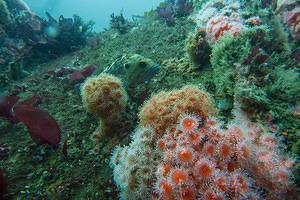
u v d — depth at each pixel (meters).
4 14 0.91
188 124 0.23
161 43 0.64
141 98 0.40
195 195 0.19
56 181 0.29
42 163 0.32
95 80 0.32
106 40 0.88
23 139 0.36
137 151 0.24
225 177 0.19
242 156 0.20
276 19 0.40
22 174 0.30
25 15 1.05
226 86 0.32
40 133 0.32
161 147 0.24
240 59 0.32
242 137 0.21
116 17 0.99
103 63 0.65
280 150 0.22
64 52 0.89
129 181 0.23
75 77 0.53
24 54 0.77
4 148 0.33
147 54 0.58
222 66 0.34
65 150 0.31
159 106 0.26
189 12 0.83
